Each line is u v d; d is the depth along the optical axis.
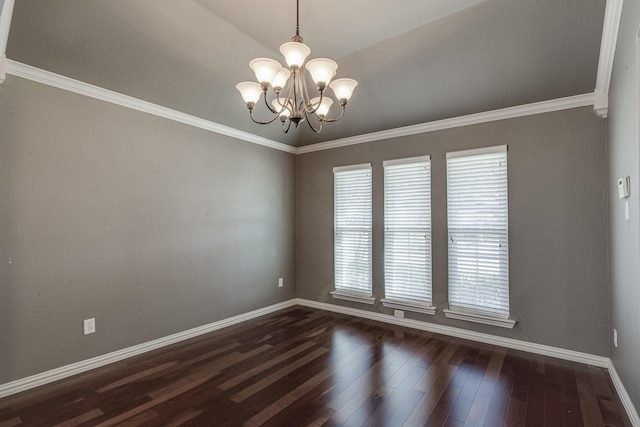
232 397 2.37
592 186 2.94
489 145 3.43
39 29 2.30
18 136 2.45
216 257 3.84
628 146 2.03
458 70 3.04
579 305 2.98
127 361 2.97
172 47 2.77
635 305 1.96
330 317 4.30
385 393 2.42
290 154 4.89
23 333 2.46
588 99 2.95
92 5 2.28
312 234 4.80
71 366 2.70
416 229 3.89
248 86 2.18
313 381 2.60
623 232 2.23
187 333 3.53
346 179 4.48
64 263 2.67
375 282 4.20
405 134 3.98
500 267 3.35
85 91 2.79
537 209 3.18
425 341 3.46
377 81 3.38
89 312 2.81
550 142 3.12
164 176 3.36
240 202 4.14
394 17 2.55
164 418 2.12
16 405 2.26
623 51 2.06
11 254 2.41
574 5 2.32
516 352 3.18
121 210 3.03
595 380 2.62
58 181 2.64
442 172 3.71
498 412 2.19
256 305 4.32
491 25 2.58
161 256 3.32
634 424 1.99
